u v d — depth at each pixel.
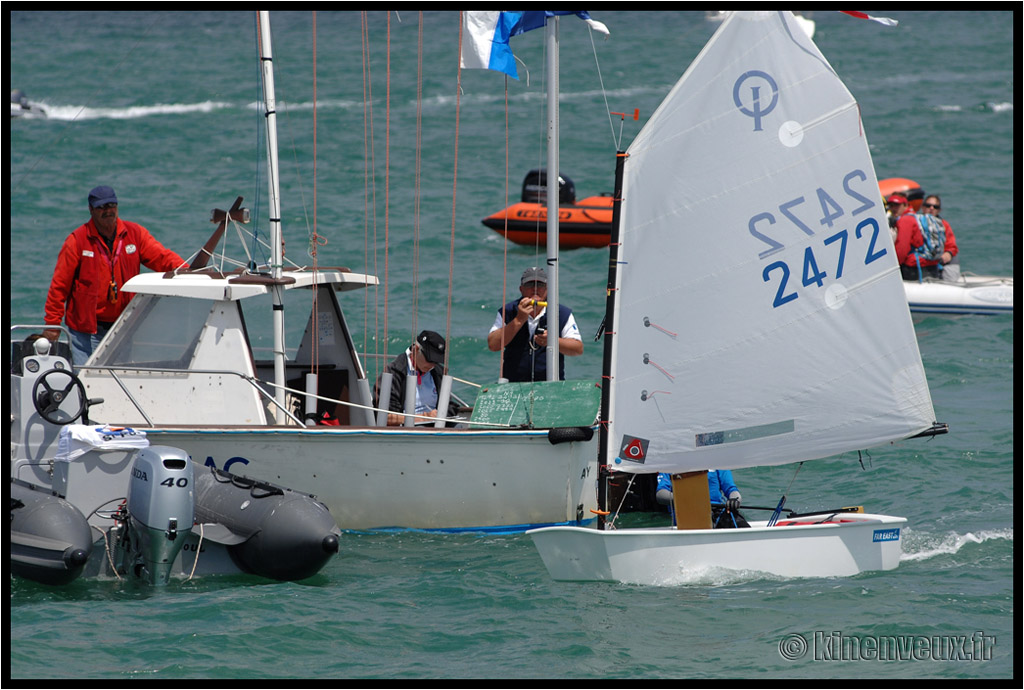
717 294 28.77
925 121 135.00
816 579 28.48
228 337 34.03
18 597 27.23
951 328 61.44
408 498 32.84
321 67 176.62
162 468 27.98
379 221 82.31
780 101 28.53
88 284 35.53
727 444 28.92
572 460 32.94
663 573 28.14
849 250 28.59
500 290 64.81
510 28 32.59
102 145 115.50
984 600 26.83
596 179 100.94
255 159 108.25
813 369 28.81
